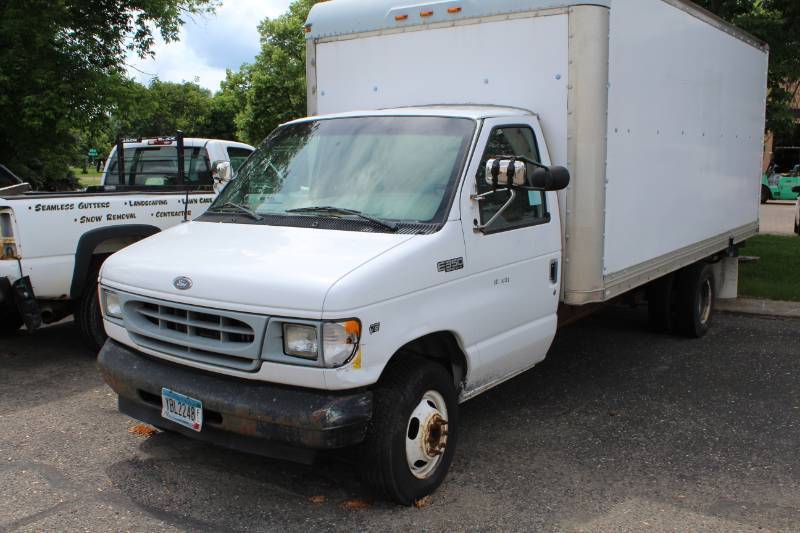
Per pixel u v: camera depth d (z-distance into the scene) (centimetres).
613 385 646
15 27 1302
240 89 4606
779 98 1286
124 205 693
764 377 669
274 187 495
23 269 619
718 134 780
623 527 396
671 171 659
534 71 525
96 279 675
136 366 424
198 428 391
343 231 425
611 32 524
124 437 512
